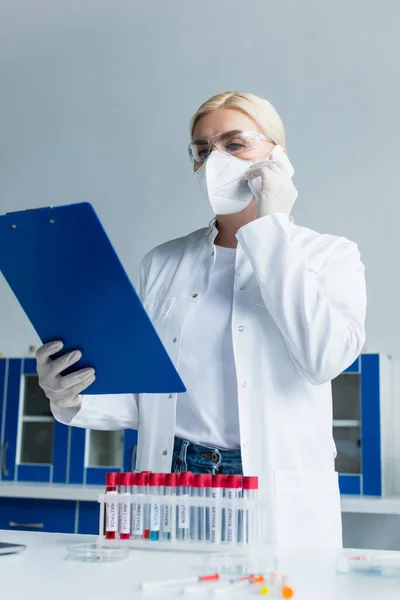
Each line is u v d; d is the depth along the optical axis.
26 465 3.70
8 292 4.39
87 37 4.50
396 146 3.77
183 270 1.65
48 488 3.22
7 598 0.78
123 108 4.38
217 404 1.47
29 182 4.52
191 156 1.62
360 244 3.74
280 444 1.42
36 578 0.88
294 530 1.35
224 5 4.23
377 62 3.88
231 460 1.42
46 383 1.30
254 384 1.45
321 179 3.86
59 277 1.16
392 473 3.44
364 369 3.23
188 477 1.14
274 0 4.13
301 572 0.93
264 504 1.13
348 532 3.08
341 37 3.97
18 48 4.59
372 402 3.20
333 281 1.41
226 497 1.12
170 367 1.18
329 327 1.32
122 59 4.43
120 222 4.25
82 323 1.21
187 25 4.30
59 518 3.21
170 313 1.59
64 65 4.55
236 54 4.17
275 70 4.07
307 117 3.95
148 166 4.26
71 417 1.46
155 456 1.49
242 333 1.48
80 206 1.05
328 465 1.46
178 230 4.12
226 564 0.97
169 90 4.29
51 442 3.71
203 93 4.21
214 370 1.49
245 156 1.54
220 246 1.64
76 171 4.41
